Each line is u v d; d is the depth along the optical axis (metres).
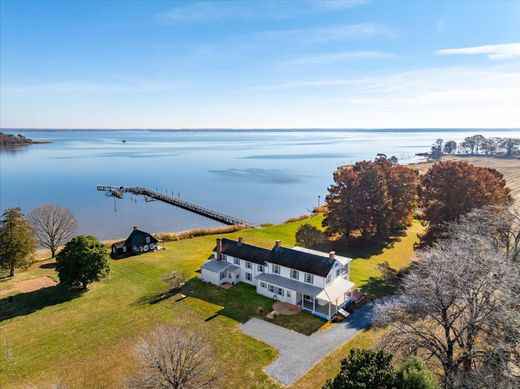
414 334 23.86
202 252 58.25
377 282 44.09
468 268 22.95
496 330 21.53
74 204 102.69
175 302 39.41
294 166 196.50
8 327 34.41
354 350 20.61
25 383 26.44
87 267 41.50
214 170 178.75
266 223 84.19
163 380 23.00
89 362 28.86
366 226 58.97
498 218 35.28
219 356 29.14
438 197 49.94
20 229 47.50
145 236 59.00
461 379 19.66
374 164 63.44
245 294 41.41
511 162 181.00
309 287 38.00
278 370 27.36
